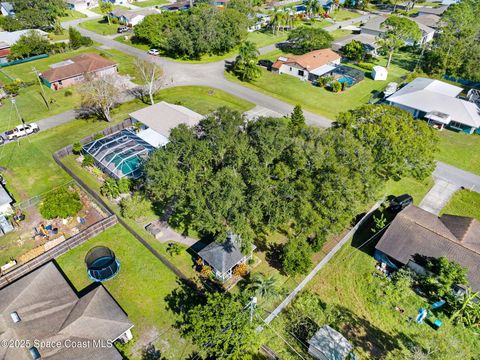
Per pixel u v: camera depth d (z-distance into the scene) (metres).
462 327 33.91
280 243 42.00
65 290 34.19
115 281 37.62
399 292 36.62
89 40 104.69
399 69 93.00
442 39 87.19
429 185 52.88
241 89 80.12
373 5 158.75
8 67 91.56
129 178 49.62
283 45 107.88
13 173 53.69
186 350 31.56
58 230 43.75
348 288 37.41
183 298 35.88
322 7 137.88
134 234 42.91
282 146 38.69
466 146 61.53
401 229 40.16
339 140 40.16
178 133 39.69
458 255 36.91
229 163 38.94
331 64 89.81
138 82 82.12
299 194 35.81
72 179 52.53
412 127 46.06
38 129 63.91
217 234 40.28
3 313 30.56
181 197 38.00
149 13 125.38
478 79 80.81
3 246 41.72
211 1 137.12
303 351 31.67
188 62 94.25
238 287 36.50
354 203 36.66
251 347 30.08
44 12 115.94
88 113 69.75
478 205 49.09
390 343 32.50
